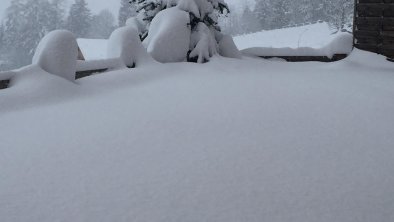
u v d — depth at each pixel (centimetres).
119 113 447
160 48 891
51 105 505
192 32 982
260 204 219
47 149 327
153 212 213
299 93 540
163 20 942
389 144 322
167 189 241
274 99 501
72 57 617
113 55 795
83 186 250
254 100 495
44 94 528
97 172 273
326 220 202
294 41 3294
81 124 404
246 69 817
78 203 226
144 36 1091
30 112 467
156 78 713
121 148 323
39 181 260
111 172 272
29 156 311
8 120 430
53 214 214
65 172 275
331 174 260
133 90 596
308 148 313
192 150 313
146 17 1076
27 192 244
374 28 943
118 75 670
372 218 203
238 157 294
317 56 1020
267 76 714
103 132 371
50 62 594
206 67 807
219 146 321
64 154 313
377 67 870
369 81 655
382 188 238
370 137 342
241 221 201
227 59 888
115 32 812
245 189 239
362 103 476
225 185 245
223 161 287
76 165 288
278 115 420
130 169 276
